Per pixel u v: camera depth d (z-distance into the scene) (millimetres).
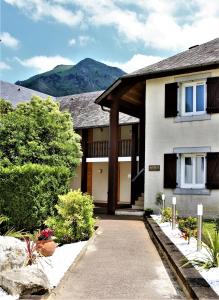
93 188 26781
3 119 15070
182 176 15711
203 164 15383
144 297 5418
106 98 17297
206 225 12297
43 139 15648
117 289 5789
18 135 14773
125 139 24500
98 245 9352
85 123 25047
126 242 9805
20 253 6434
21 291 5188
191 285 5262
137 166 22328
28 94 30531
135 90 17859
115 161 16828
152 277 6477
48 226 9773
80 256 7898
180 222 10766
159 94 16359
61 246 9148
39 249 7602
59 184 11219
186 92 15984
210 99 14984
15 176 10586
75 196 9898
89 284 6039
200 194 14992
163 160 16047
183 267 6266
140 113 20453
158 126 16266
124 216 16016
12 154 14672
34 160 14961
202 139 15125
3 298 5020
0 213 10664
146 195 16359
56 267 6957
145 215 15445
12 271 5605
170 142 15898
